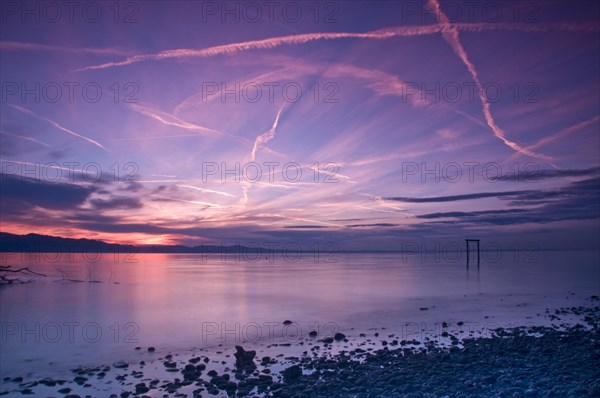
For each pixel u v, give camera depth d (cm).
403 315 2406
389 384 1061
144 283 4669
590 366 1171
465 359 1294
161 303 3025
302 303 2977
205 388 1098
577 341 1555
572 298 3100
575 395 903
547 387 984
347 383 1077
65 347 1678
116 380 1211
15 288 4125
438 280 4931
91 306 2916
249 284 4569
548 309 2544
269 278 5481
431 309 2619
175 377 1230
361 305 2855
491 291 3659
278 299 3225
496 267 8212
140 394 1074
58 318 2425
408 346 1585
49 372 1314
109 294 3625
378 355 1413
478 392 964
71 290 3950
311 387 1055
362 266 9256
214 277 5656
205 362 1399
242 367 1312
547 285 4184
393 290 3844
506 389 971
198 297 3378
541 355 1328
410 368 1209
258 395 1027
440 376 1099
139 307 2850
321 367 1277
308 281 4931
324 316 2403
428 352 1462
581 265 8512
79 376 1244
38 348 1662
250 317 2405
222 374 1241
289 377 1158
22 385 1183
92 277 5591
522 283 4431
